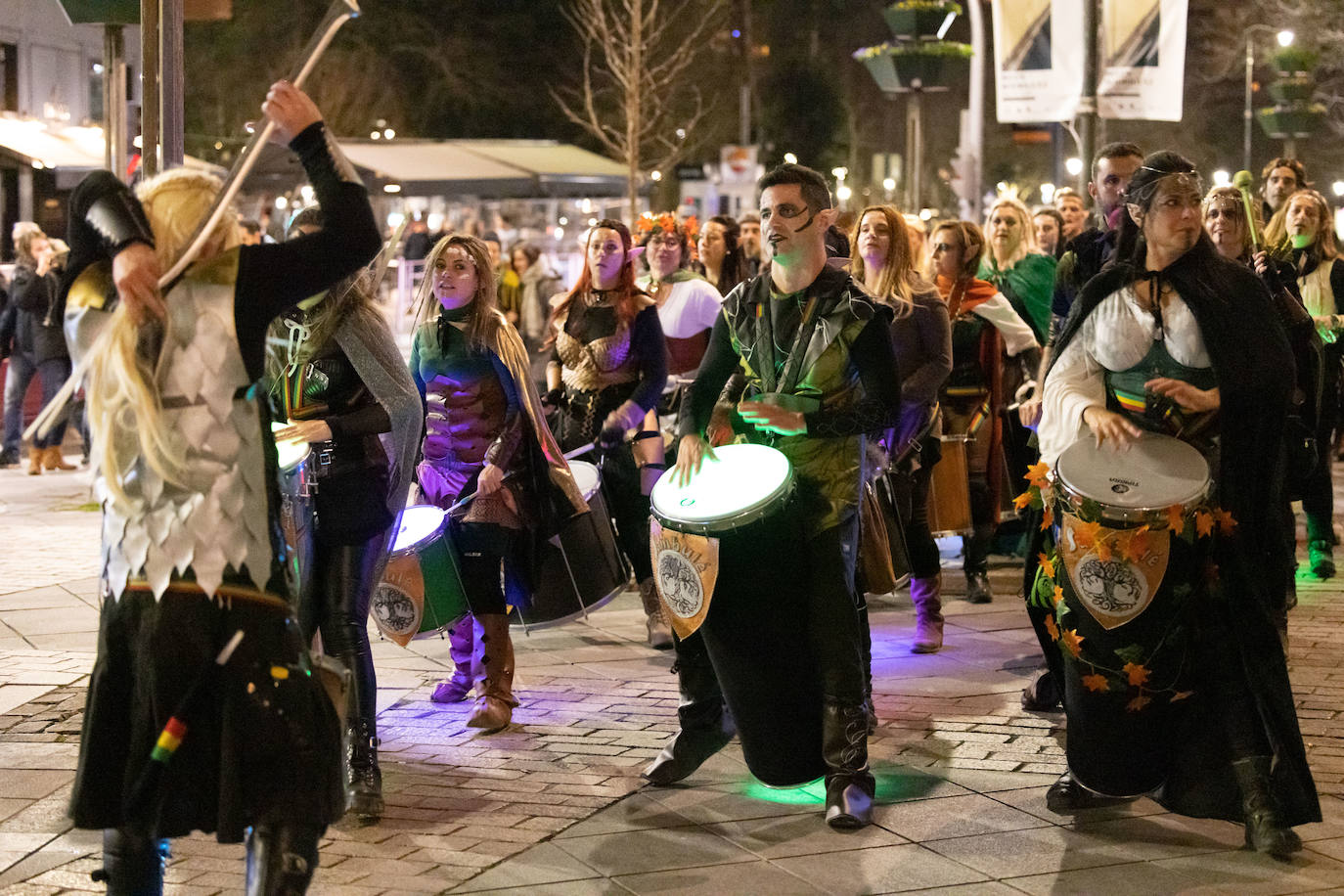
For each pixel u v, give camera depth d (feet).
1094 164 21.50
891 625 26.71
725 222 33.22
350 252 11.59
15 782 17.65
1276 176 31.91
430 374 20.75
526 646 25.38
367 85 125.70
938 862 15.33
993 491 27.99
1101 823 16.44
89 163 78.18
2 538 35.96
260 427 11.41
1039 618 16.80
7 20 77.51
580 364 24.89
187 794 11.07
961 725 20.22
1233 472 15.44
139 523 11.10
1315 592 28.71
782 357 16.81
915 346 23.15
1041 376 18.26
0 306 49.88
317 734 11.37
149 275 10.68
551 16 129.08
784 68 137.69
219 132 117.80
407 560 19.85
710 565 15.84
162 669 10.97
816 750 16.72
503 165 92.02
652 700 21.68
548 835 16.15
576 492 21.21
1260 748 15.37
